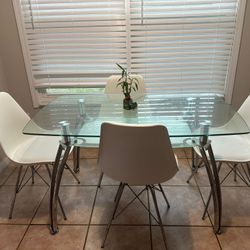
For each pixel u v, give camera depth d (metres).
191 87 2.65
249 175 1.98
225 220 1.69
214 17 2.35
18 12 2.32
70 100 1.96
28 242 1.56
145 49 2.49
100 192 2.02
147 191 1.99
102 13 2.35
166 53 2.50
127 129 1.09
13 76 2.58
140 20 2.37
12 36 2.41
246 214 1.74
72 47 2.49
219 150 1.65
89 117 1.63
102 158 1.32
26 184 2.13
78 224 1.69
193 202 1.87
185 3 2.31
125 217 1.75
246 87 2.59
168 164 1.27
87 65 2.57
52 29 2.42
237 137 1.82
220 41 2.44
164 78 2.62
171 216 1.74
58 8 2.34
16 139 1.77
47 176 2.22
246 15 2.30
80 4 2.33
